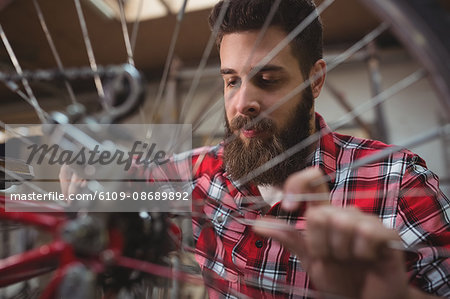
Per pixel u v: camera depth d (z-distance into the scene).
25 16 1.67
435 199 0.52
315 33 0.55
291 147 0.53
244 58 0.49
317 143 0.61
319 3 0.83
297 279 0.53
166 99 1.75
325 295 0.27
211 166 0.68
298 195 0.28
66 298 0.28
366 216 0.25
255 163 0.52
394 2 0.29
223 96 0.54
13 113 0.85
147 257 0.33
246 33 0.50
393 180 0.56
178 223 0.48
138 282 0.33
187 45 2.11
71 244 0.28
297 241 0.27
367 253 0.24
